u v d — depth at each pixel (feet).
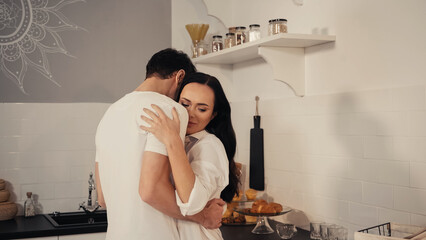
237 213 9.36
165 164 4.56
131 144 4.70
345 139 7.72
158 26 11.48
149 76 5.36
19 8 10.45
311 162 8.50
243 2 10.66
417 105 6.45
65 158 10.69
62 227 9.06
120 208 4.78
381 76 7.03
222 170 4.95
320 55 8.25
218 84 5.28
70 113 10.75
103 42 11.04
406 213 6.64
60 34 10.72
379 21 7.05
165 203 4.55
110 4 11.11
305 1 8.63
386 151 6.95
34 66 10.53
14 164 10.35
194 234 4.96
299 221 8.82
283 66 8.43
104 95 11.03
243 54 9.46
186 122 4.87
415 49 6.48
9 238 8.64
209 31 11.79
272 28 8.15
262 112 9.93
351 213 7.62
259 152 9.86
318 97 8.30
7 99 10.35
